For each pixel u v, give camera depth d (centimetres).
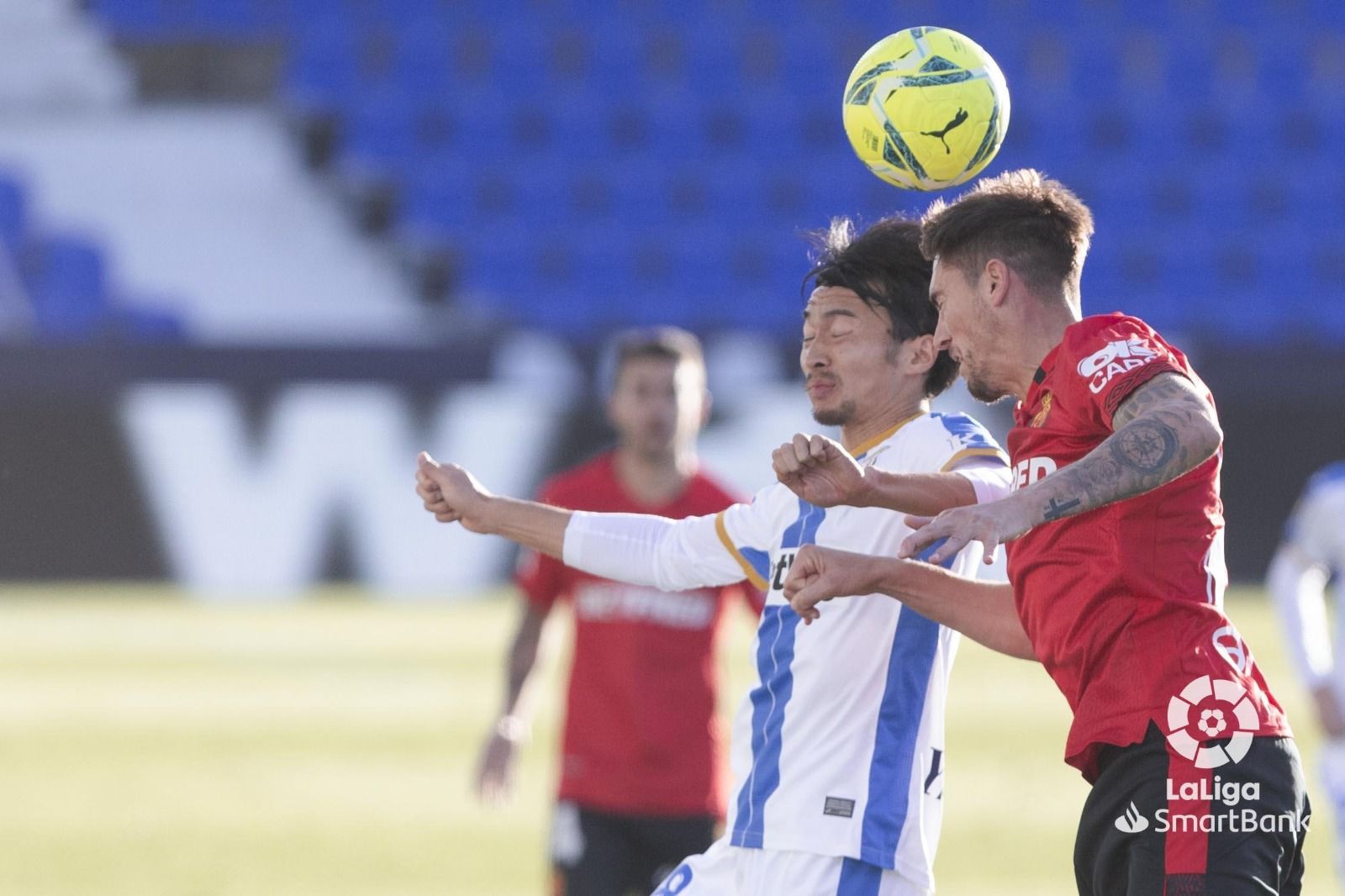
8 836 3297
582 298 9206
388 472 7188
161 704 4791
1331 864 3145
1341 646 2327
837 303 1612
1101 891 1373
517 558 7262
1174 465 1210
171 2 10350
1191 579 1337
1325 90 10375
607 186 9725
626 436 2500
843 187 9750
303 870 3038
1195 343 7244
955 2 10694
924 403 1639
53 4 10331
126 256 9469
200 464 7169
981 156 1580
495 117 10062
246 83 10344
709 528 1642
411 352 7200
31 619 6406
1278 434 7175
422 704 4822
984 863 3050
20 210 9600
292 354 7194
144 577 7200
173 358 7188
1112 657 1345
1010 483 1451
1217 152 10062
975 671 5494
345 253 9556
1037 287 1407
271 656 5588
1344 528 2323
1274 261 9388
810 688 1534
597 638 2331
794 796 1522
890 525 1552
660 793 2312
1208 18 10712
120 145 9912
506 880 2986
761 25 10600
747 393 7169
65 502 7175
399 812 3559
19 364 7156
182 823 3441
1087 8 10719
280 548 7188
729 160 9919
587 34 10456
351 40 10312
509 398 7188
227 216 9688
